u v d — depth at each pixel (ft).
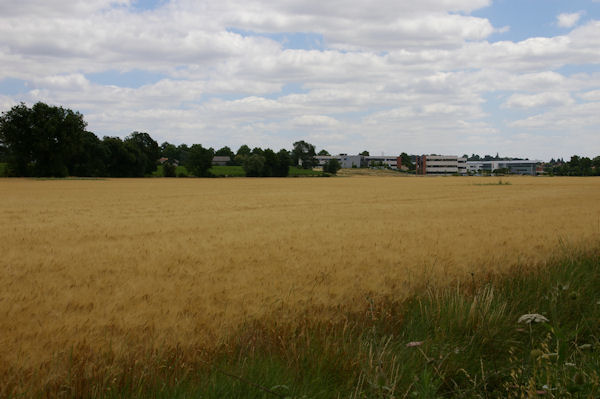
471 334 16.37
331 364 13.58
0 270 27.53
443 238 43.78
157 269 27.94
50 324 16.06
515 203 108.68
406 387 12.64
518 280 23.56
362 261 30.66
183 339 14.94
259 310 18.42
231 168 519.19
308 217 73.97
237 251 36.11
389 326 17.58
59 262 30.73
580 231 47.29
